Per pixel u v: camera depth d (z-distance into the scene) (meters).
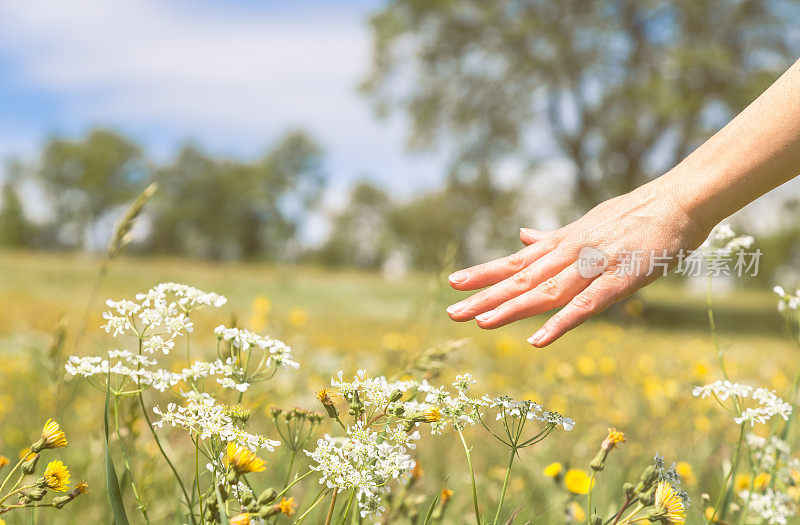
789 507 1.45
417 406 1.13
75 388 1.68
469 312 1.16
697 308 23.06
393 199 53.16
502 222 24.95
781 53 20.80
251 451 1.07
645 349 7.84
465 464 2.50
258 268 33.88
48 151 61.53
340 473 1.06
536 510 1.94
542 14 23.70
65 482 1.11
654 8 22.06
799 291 1.55
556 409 3.60
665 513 1.11
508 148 24.81
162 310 1.16
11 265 21.50
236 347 1.18
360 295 22.00
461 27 24.12
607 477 2.22
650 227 1.16
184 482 1.85
